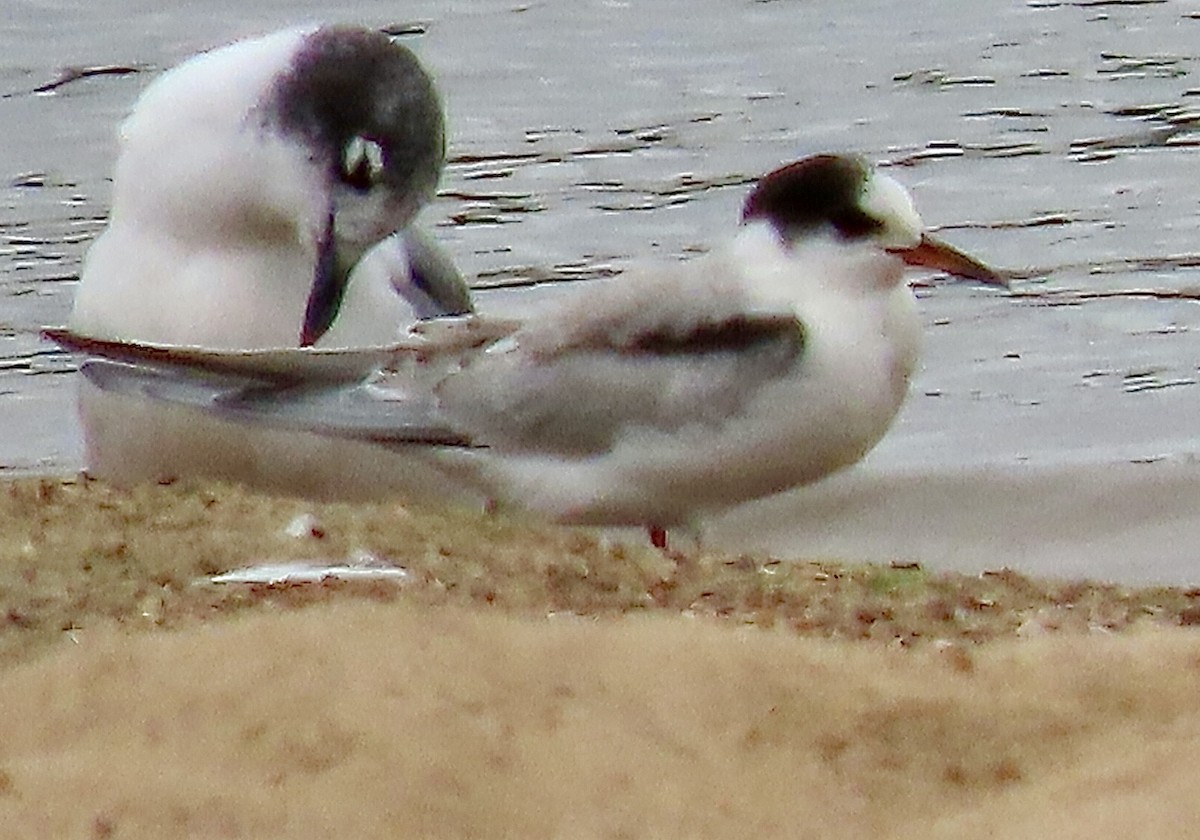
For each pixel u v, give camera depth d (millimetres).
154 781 7508
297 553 9852
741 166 23500
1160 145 23625
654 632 8594
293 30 13500
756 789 7680
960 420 16641
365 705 7902
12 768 7598
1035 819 7480
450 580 9531
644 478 12055
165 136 13047
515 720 7895
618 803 7539
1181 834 7234
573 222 21750
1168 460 15500
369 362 12297
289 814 7375
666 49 27172
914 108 25172
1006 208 21828
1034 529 14328
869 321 12016
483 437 12164
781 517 14633
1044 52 26812
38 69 26562
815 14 28328
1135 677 8438
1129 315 18844
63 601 9117
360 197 13219
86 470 14352
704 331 11883
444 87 26312
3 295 19688
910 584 10250
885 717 8117
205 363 12195
